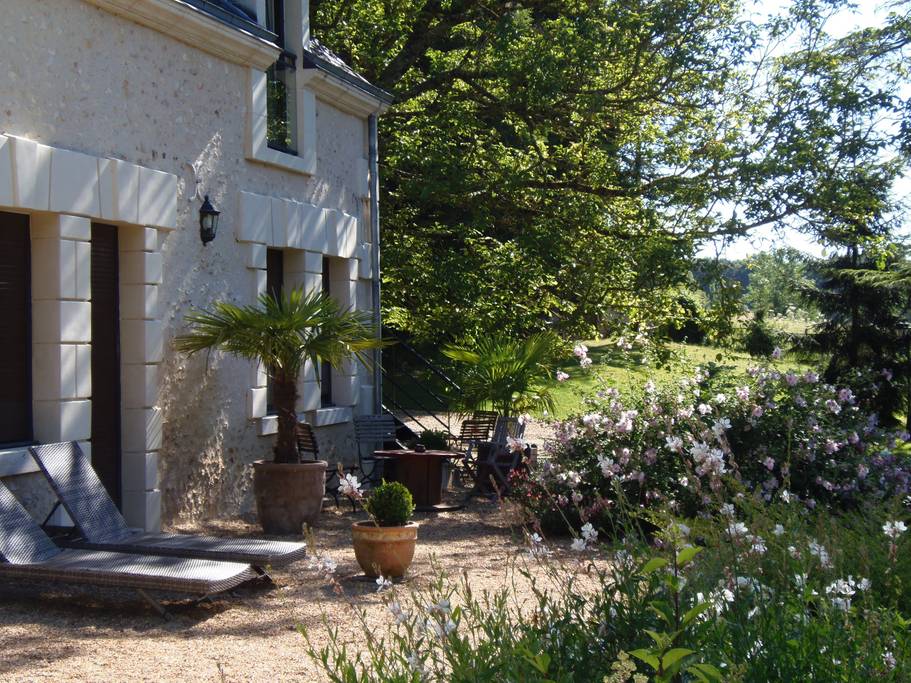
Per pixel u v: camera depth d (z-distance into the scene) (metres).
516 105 15.44
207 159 8.86
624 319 14.23
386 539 6.45
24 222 6.95
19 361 6.91
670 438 4.00
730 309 14.91
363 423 11.17
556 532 8.49
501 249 15.89
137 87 7.90
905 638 3.80
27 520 5.91
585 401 9.39
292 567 6.97
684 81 15.04
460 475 12.47
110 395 7.94
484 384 11.52
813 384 9.37
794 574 3.92
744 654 3.17
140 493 7.99
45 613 5.56
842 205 14.08
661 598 3.27
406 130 15.95
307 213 10.50
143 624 5.37
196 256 8.70
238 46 9.09
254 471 8.51
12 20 6.62
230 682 4.29
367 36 16.14
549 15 16.27
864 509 6.62
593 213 15.30
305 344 7.96
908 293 18.45
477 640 3.99
